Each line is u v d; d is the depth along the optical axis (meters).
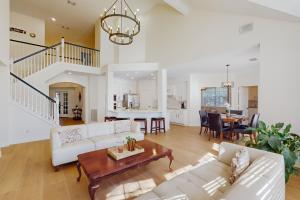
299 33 3.02
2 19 4.04
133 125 4.59
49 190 2.45
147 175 2.93
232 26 4.23
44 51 6.39
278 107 3.29
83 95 8.93
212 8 4.57
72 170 3.13
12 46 7.20
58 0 6.52
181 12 5.48
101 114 8.17
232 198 1.16
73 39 10.57
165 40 6.56
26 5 6.84
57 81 7.44
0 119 4.52
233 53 4.54
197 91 8.54
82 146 3.41
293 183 2.62
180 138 5.66
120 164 2.45
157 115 6.84
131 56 8.02
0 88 4.52
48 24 8.56
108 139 3.84
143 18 7.79
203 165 2.33
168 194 1.65
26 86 5.18
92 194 2.13
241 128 5.21
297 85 3.05
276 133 2.51
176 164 3.39
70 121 9.66
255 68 6.82
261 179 1.44
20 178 2.80
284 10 2.88
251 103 7.78
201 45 5.09
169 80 9.75
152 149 3.12
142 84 9.81
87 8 7.09
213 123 5.46
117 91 8.90
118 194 2.39
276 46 3.35
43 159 3.65
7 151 4.15
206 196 1.61
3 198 2.25
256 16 3.68
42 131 5.36
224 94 8.11
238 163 1.86
